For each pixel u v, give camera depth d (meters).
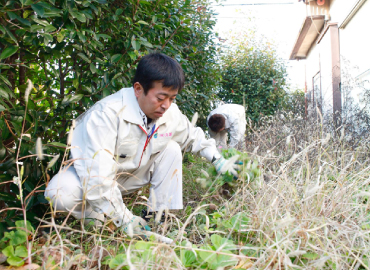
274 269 1.19
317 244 1.35
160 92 1.66
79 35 1.84
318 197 1.57
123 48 2.35
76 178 1.73
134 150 1.88
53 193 1.67
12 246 1.28
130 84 2.41
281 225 1.20
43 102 2.24
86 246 1.46
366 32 5.05
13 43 1.77
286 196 1.68
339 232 1.29
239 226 1.55
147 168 2.08
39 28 1.63
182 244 1.41
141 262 1.11
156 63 1.65
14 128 1.59
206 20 4.92
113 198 1.61
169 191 2.03
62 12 1.72
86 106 2.13
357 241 1.42
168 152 2.04
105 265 1.36
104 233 1.65
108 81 2.14
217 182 2.18
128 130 1.81
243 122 4.11
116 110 1.77
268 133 3.56
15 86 2.00
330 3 6.96
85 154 1.70
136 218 1.69
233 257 1.26
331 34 6.45
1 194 1.62
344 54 6.18
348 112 4.36
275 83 7.86
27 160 1.72
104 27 2.23
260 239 1.42
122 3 2.34
